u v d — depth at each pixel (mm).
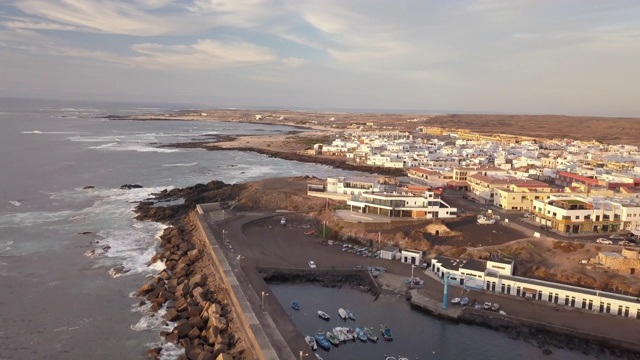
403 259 98438
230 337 66938
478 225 116000
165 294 80375
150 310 77062
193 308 75000
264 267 91250
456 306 78438
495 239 105688
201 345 65500
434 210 121188
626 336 68938
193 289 82312
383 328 72438
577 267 90562
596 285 83938
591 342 69188
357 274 92125
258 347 61031
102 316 74938
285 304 80562
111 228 120438
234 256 96062
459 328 73812
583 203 112812
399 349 67438
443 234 109750
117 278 89375
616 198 123625
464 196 152500
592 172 177375
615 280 84375
